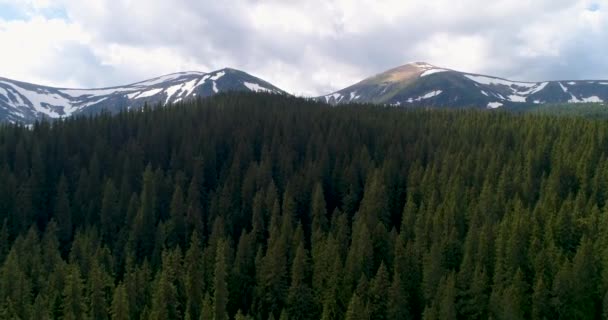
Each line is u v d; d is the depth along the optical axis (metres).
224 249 82.44
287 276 81.19
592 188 98.25
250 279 81.75
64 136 128.38
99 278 70.81
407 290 74.25
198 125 142.00
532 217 81.00
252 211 109.12
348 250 85.19
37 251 85.12
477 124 148.50
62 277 75.75
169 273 77.62
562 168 104.19
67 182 117.25
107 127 140.88
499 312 65.56
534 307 65.88
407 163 122.50
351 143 132.88
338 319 72.06
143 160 127.88
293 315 75.12
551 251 71.62
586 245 68.44
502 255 73.12
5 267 73.81
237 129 139.12
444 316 63.66
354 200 111.25
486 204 91.31
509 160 114.44
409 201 97.44
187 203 108.19
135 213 102.88
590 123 140.00
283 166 119.00
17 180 111.06
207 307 65.94
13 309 66.75
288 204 102.06
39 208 112.62
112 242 102.19
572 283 66.38
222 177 122.00
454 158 115.69
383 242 85.50
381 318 69.00
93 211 108.19
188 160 123.12
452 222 84.69
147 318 68.44
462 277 70.56
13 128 136.75
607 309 64.50
